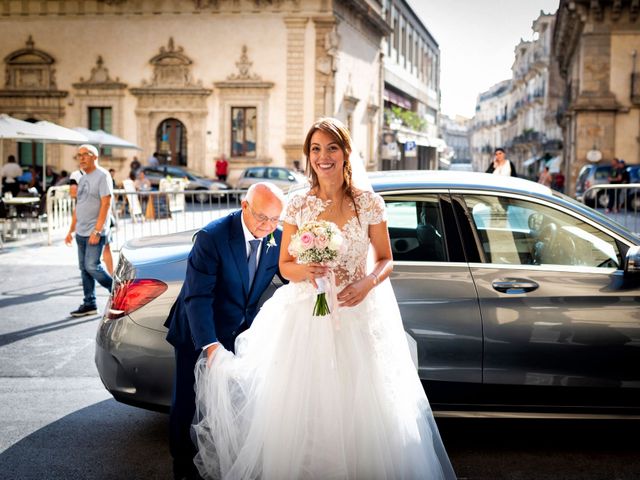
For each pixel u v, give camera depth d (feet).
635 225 32.55
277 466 10.59
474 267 14.08
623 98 95.71
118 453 14.46
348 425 10.62
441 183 14.74
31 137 60.29
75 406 17.25
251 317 12.22
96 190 25.96
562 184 116.88
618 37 95.04
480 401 13.89
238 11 98.99
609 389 13.78
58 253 43.14
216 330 11.88
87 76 101.71
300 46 98.53
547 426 15.84
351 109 110.32
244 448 10.88
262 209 11.19
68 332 24.22
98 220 25.93
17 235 52.08
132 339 13.94
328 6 97.55
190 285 11.48
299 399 10.64
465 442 14.94
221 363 11.16
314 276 10.63
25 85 102.58
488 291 13.85
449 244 14.26
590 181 82.89
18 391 18.35
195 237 11.73
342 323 10.89
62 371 20.01
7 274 35.58
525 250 14.32
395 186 14.66
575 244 14.44
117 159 101.91
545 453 14.37
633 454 14.33
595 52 95.71
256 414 10.87
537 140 211.41
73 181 38.40
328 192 11.07
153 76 100.78
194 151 101.24
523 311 13.71
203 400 11.40
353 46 111.55
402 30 160.76
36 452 14.49
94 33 100.99
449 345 13.69
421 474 10.77
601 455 14.28
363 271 11.12
